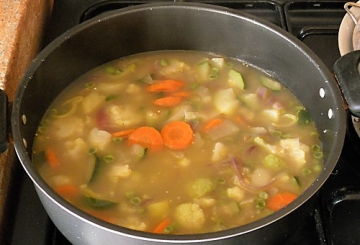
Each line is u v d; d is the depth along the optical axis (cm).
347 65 53
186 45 66
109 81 64
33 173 44
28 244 52
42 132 58
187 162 56
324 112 56
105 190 54
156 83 64
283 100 62
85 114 61
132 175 55
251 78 65
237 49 65
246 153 57
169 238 41
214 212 52
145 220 51
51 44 57
